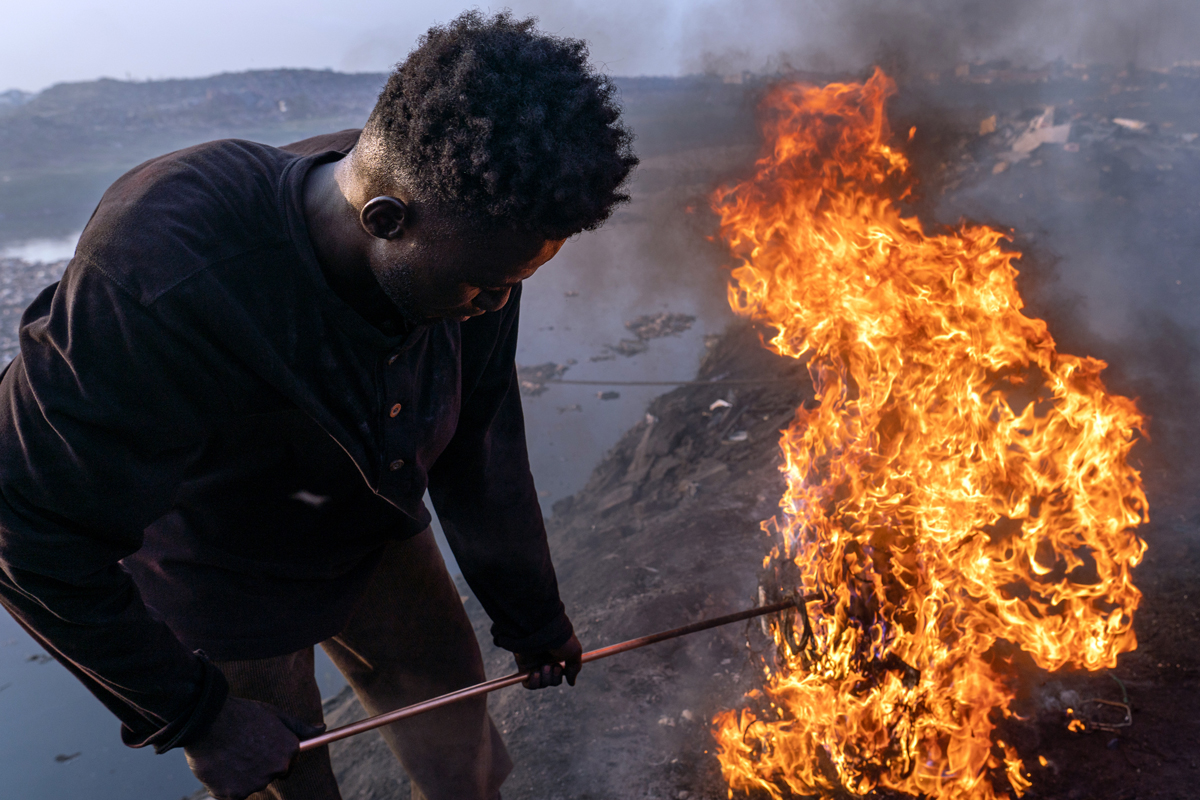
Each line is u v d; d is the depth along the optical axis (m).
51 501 1.02
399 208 0.98
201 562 1.38
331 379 1.14
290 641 1.49
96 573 1.09
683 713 2.67
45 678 5.20
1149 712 2.23
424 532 1.70
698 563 3.71
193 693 1.21
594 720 2.76
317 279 1.08
